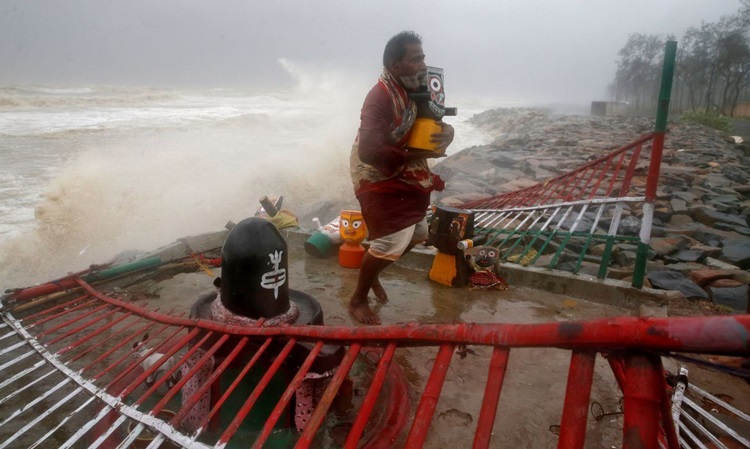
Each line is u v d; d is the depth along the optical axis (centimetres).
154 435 256
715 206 1017
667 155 1599
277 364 225
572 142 2003
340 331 213
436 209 520
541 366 356
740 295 551
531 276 518
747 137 3175
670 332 117
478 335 163
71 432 280
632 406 124
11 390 319
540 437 284
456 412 302
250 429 273
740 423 300
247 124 2659
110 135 1967
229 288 272
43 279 653
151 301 465
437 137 360
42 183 1113
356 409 296
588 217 838
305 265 566
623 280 524
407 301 474
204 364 264
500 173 1362
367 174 380
